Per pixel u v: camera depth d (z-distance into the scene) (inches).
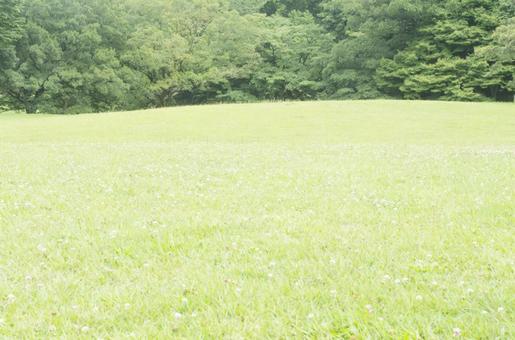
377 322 142.1
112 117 1505.9
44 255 220.1
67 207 314.3
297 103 1734.7
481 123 1338.6
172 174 453.7
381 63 2518.5
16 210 306.3
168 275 191.5
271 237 237.9
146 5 2662.4
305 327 142.9
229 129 1250.6
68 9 2374.5
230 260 208.7
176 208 309.1
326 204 312.7
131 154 655.8
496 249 212.8
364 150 719.1
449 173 447.2
